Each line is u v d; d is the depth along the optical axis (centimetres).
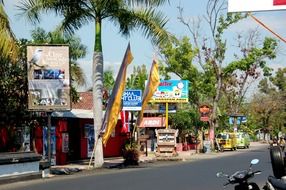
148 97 3538
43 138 2948
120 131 4112
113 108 2783
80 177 2241
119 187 1830
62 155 3117
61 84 2444
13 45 1908
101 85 2805
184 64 5497
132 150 3006
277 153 971
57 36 2856
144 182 1991
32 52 2442
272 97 8706
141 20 2734
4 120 2508
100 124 2792
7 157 2077
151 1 2667
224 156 4075
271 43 5562
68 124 3478
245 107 9119
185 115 5375
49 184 1972
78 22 2797
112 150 4006
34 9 2633
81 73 3556
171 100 4875
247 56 5628
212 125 5406
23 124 2611
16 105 2520
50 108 2442
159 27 2720
